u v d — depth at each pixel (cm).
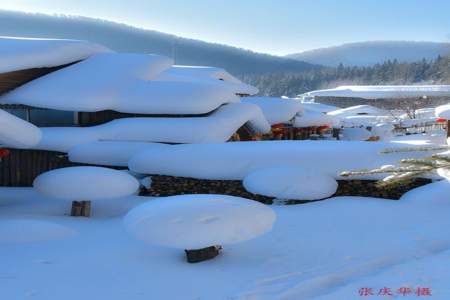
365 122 4375
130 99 1702
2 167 1614
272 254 754
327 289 609
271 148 1328
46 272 655
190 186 1345
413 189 1210
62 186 1086
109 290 591
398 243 811
